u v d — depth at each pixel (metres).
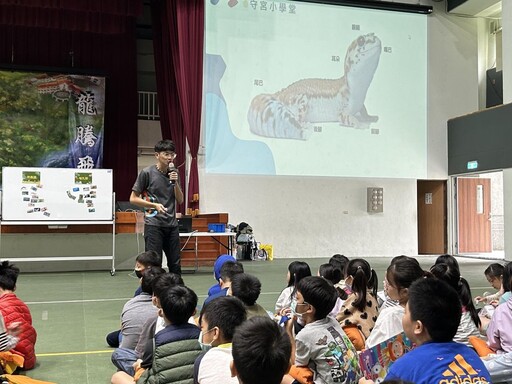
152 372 1.98
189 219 7.46
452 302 1.47
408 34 10.66
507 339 2.38
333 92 10.16
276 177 10.32
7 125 9.97
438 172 10.92
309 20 10.07
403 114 10.59
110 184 7.57
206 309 1.81
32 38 10.45
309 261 9.54
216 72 9.62
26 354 2.94
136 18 10.96
